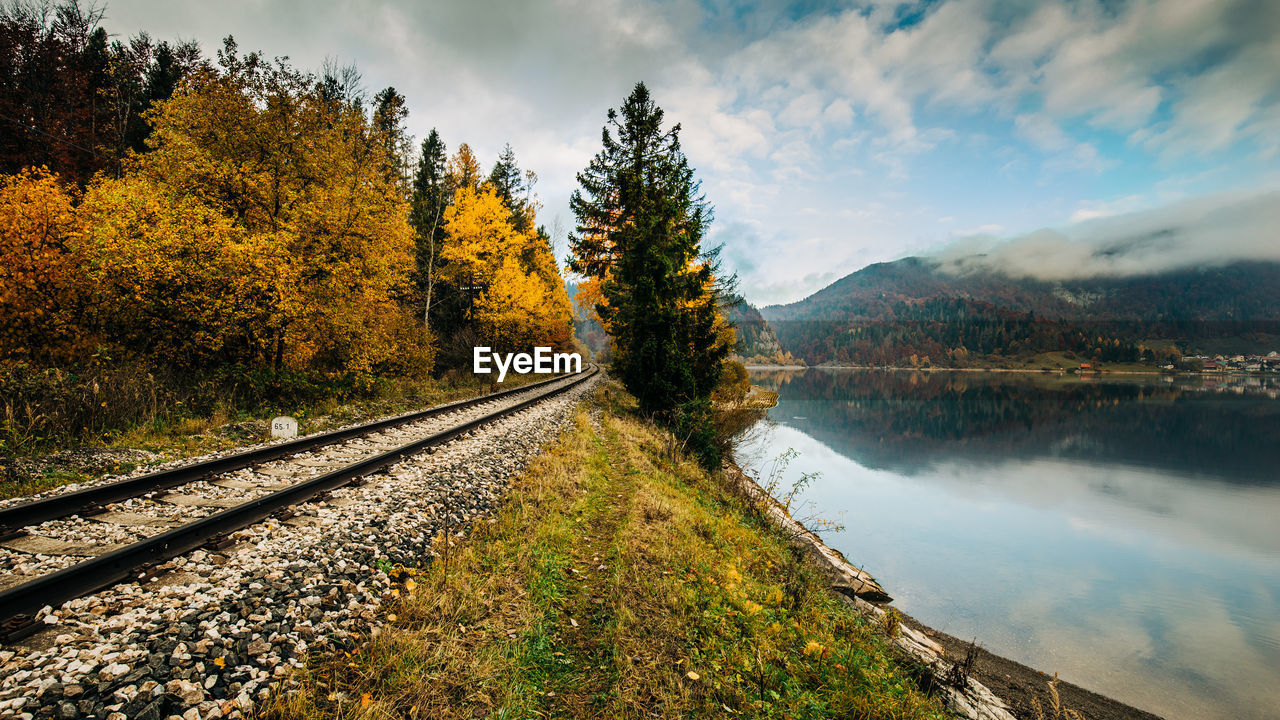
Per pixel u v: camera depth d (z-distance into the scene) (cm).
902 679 472
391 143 2056
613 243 1942
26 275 965
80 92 2138
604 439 1243
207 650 289
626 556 543
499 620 394
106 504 486
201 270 1045
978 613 1096
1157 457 3294
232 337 1162
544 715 313
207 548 404
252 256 1090
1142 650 991
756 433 2631
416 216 2689
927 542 1549
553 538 571
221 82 1223
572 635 406
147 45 2405
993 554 1491
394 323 1769
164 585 347
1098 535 1753
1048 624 1072
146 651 280
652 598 458
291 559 407
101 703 242
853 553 1408
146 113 1200
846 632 542
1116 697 822
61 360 984
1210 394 8944
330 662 309
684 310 1558
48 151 1878
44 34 2062
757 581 583
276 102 1265
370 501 558
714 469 1287
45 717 229
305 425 1029
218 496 548
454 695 306
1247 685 882
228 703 259
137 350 1083
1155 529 1845
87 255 981
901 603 1114
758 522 912
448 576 427
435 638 351
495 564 475
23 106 1894
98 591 327
